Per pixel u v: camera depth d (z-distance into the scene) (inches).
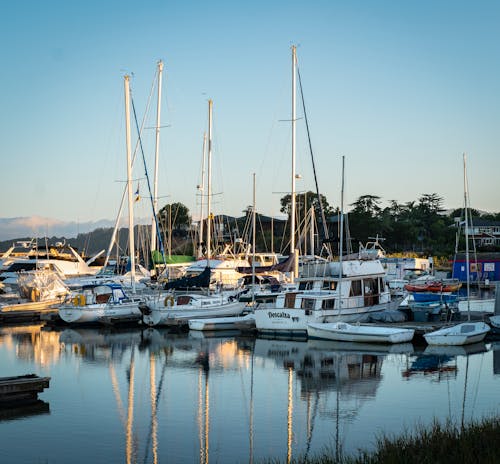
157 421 879.1
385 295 1766.7
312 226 2807.6
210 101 2630.4
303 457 727.7
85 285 2178.9
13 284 2647.6
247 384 1098.7
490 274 3068.4
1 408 932.0
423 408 925.2
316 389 1051.9
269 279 2345.0
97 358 1357.0
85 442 790.5
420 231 5137.8
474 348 1423.5
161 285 2186.3
